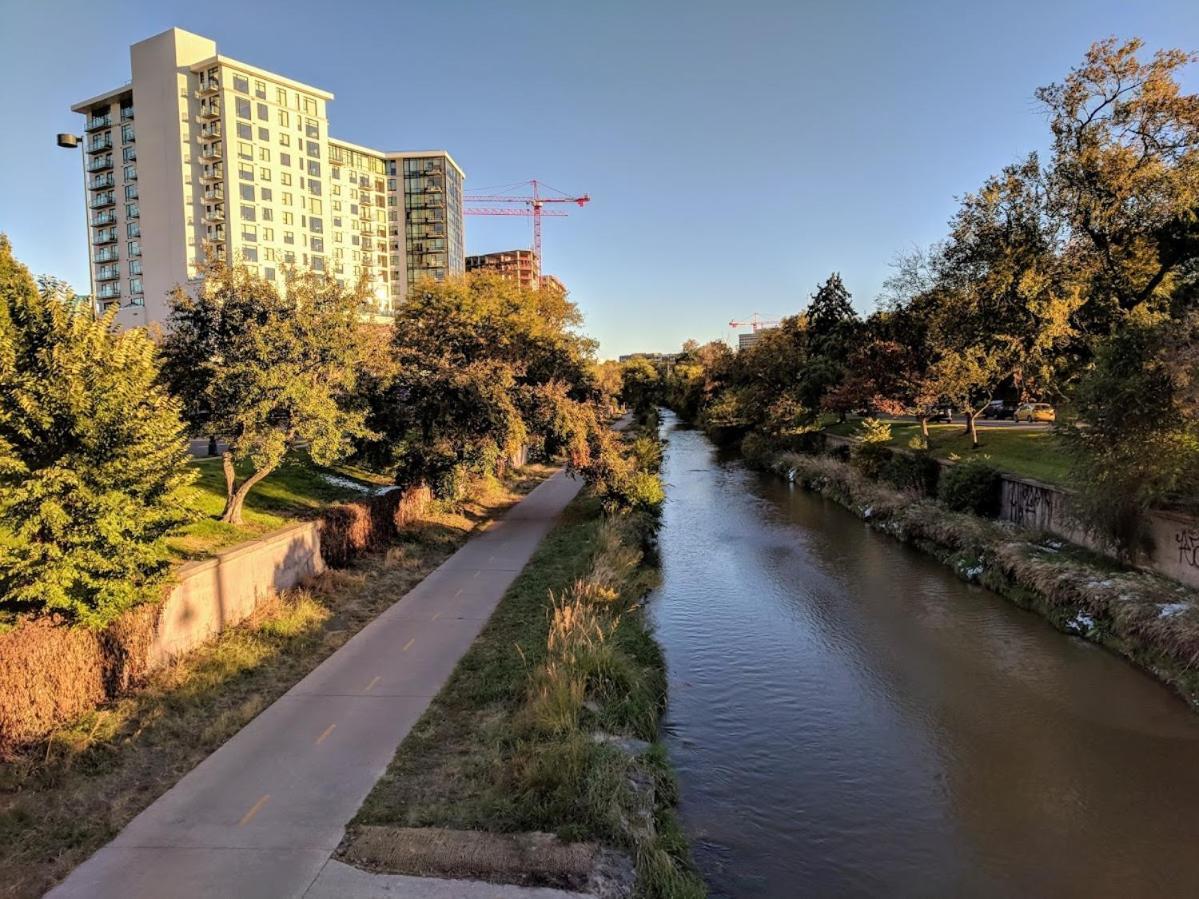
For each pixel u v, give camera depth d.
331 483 18.05
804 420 39.97
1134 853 7.29
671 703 10.58
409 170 124.06
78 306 8.72
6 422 7.41
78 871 5.41
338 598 12.66
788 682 11.40
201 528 12.09
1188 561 12.77
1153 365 13.20
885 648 12.84
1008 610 14.82
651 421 62.56
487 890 5.29
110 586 7.44
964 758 9.15
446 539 17.92
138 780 6.76
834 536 21.94
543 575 14.57
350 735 7.71
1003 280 23.12
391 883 5.33
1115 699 10.72
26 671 7.00
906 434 32.38
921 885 6.78
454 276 32.91
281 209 87.31
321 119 92.25
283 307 12.93
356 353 13.63
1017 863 7.14
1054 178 21.98
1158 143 20.30
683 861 6.64
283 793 6.55
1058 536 16.83
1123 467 13.62
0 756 6.68
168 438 8.58
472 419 18.34
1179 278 21.45
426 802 6.42
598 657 9.54
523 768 6.87
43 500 7.09
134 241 87.44
